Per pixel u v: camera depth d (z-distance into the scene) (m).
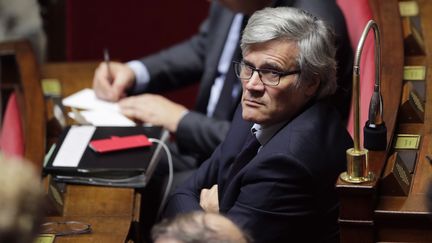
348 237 5.92
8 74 9.48
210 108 9.73
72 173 7.48
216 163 7.36
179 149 9.21
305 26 6.29
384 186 6.09
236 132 7.14
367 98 7.31
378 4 8.15
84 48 13.45
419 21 8.40
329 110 6.53
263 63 6.30
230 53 9.64
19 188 3.47
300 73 6.30
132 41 13.45
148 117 9.12
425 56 7.89
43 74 9.99
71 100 9.45
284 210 6.19
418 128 6.98
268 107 6.40
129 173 7.45
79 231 6.73
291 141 6.24
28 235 3.47
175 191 7.52
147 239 8.39
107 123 8.88
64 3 13.30
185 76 10.46
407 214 5.86
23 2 13.54
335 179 6.29
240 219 6.20
